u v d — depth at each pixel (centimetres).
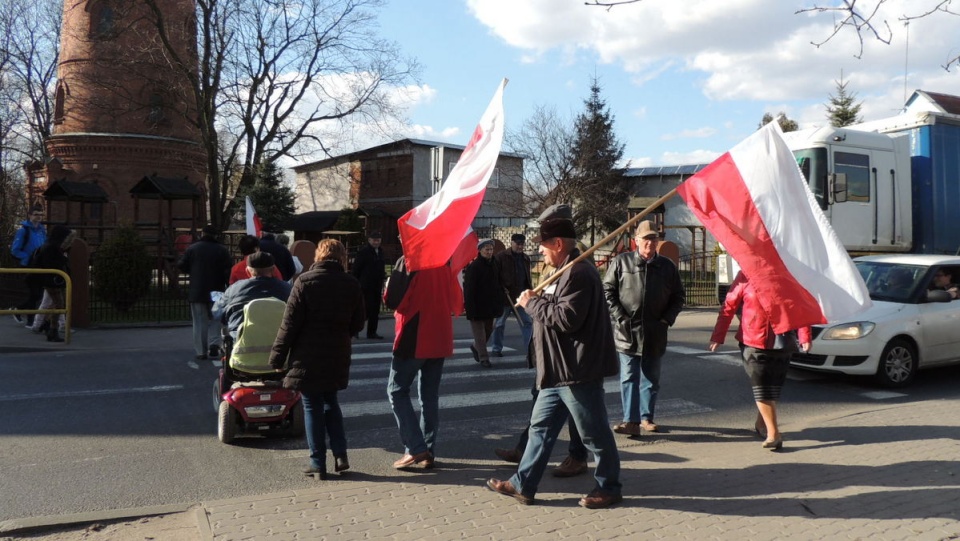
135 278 1445
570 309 411
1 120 3100
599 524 416
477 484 496
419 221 480
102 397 770
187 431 646
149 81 2512
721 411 739
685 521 421
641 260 618
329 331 502
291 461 562
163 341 1163
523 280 989
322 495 470
